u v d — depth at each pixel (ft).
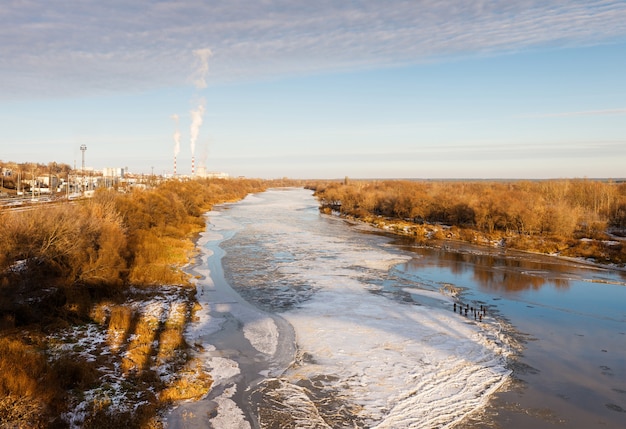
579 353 82.69
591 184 330.54
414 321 97.45
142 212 196.24
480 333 91.30
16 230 94.17
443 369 74.38
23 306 86.89
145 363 70.95
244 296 115.65
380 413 60.70
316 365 74.95
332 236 228.02
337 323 95.40
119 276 118.21
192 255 166.71
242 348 81.25
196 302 107.34
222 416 58.34
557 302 116.06
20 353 65.87
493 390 67.77
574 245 195.00
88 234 114.52
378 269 150.92
